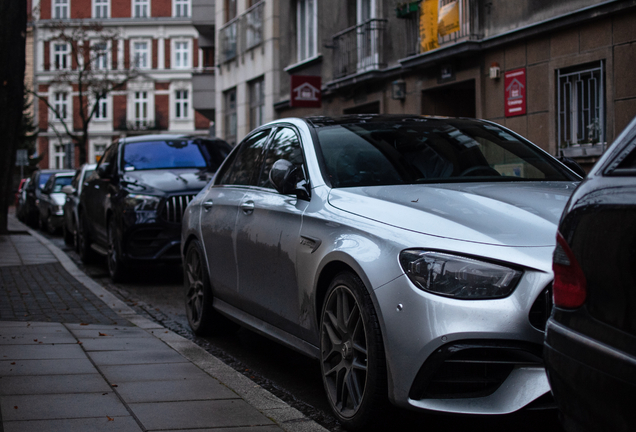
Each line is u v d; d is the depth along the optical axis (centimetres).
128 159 1082
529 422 401
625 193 227
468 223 353
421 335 330
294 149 501
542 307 322
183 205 972
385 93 1789
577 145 1216
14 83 1758
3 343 559
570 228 246
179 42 6231
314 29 2231
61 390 429
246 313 539
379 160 459
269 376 516
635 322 213
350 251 374
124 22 6188
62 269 1127
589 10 1141
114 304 786
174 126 6234
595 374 225
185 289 673
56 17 6216
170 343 571
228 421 375
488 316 321
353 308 378
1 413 383
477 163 475
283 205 472
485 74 1423
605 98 1147
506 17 1350
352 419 375
